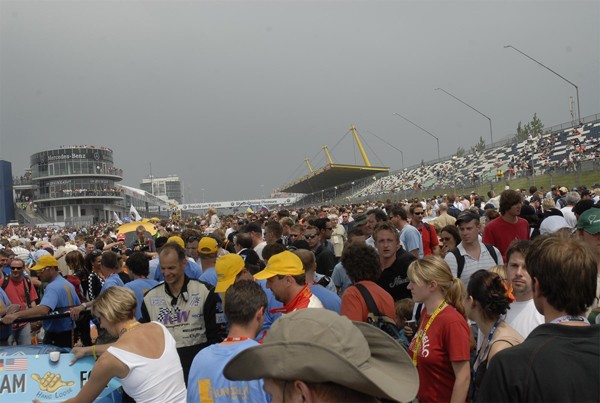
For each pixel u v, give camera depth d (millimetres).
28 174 126875
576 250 2338
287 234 12914
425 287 4023
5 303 8297
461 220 6332
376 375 1701
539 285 2404
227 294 3678
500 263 6410
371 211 9117
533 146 54219
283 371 1664
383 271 6223
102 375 3791
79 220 98062
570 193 11094
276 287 4762
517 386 2105
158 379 3857
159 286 5375
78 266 9734
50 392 4535
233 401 3385
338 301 5301
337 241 13352
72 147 112625
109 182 117250
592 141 45625
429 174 71250
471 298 3725
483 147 69312
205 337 5242
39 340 10000
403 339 4457
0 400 4473
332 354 1609
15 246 18328
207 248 7047
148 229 20062
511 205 7113
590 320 3268
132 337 3943
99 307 4141
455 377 3814
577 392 2031
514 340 3492
